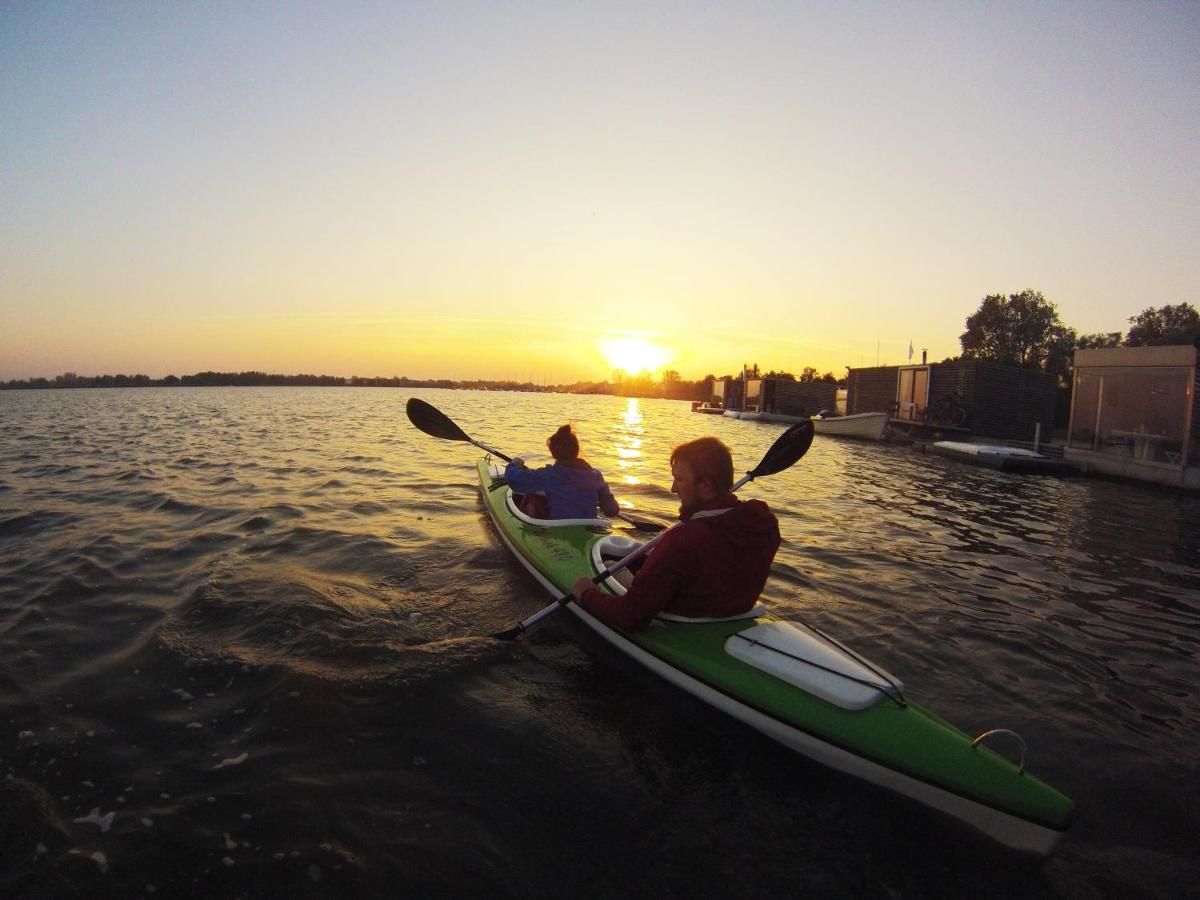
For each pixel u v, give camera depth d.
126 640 3.61
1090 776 2.78
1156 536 7.60
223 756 2.64
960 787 2.33
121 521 6.27
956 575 5.57
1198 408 11.43
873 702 2.67
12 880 2.02
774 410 29.81
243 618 3.88
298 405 29.61
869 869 2.21
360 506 7.15
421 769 2.62
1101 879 2.21
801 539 6.58
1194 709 3.38
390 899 2.01
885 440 20.09
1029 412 19.86
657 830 2.35
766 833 2.35
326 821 2.31
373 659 3.45
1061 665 3.85
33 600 4.19
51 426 16.72
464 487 8.43
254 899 1.99
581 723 2.97
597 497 5.18
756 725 2.77
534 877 2.12
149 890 2.01
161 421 18.83
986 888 2.15
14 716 2.86
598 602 3.28
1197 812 2.56
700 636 3.14
